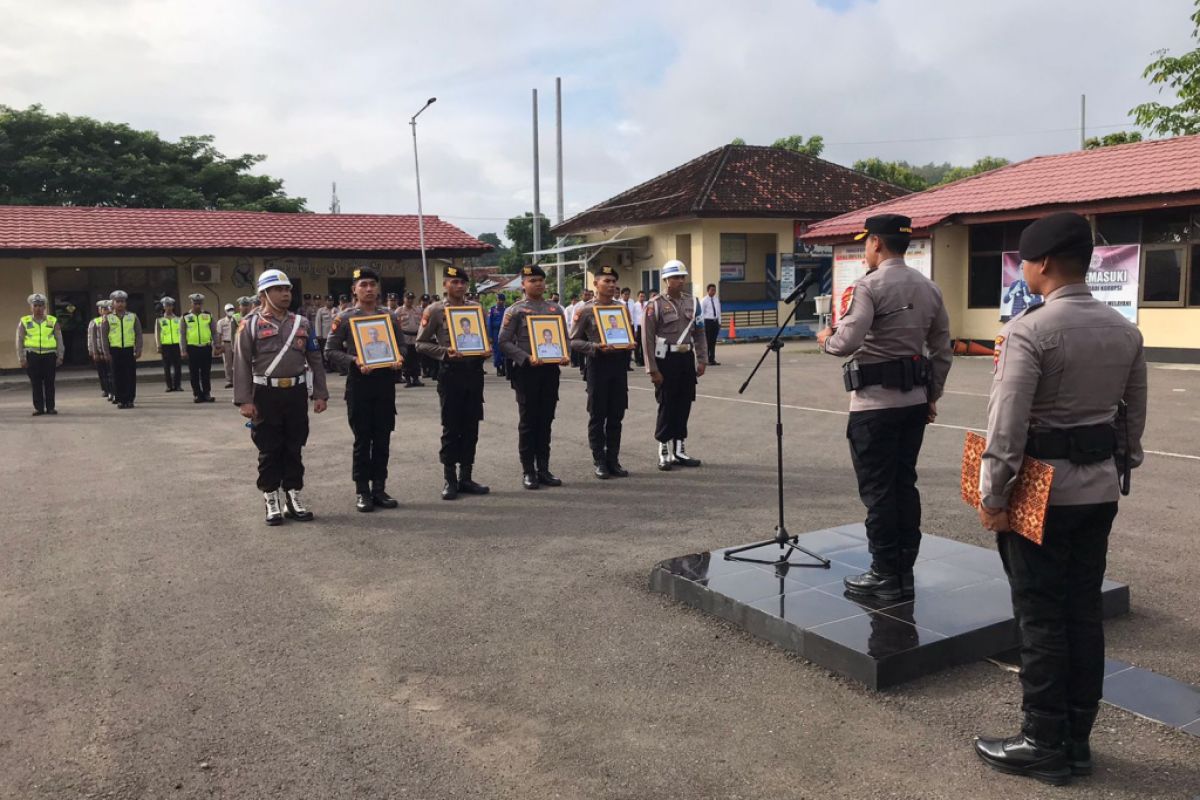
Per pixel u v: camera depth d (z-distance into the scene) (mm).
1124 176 18797
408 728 3857
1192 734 3660
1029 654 3361
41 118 33031
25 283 23703
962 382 15797
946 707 3945
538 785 3400
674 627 4930
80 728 3893
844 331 4633
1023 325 3268
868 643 4270
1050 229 3277
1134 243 18453
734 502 7672
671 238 30609
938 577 5211
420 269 28219
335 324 7750
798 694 4102
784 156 33188
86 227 24250
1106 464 3297
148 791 3393
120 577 5945
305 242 25891
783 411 13031
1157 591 5246
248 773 3512
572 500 7922
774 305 30703
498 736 3775
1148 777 3363
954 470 8656
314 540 6801
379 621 5102
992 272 21703
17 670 4492
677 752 3619
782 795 3305
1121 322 3301
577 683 4262
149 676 4406
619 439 8906
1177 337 17922
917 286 4785
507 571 5961
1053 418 3262
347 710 4027
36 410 14969
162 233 24812
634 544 6508
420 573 5957
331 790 3383
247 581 5844
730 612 4961
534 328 8219
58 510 7852
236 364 7156
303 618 5164
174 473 9492
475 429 8219
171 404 16422
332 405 15086
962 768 3455
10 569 6129
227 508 7867
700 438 10883
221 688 4270
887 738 3691
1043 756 3336
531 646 4707
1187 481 7891
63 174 32094
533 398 8344
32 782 3467
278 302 7297
